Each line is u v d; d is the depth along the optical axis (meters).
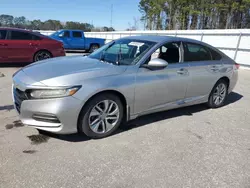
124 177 2.38
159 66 3.31
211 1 40.44
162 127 3.67
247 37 10.75
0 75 6.75
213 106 4.76
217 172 2.56
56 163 2.53
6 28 8.04
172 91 3.77
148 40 3.83
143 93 3.38
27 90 2.77
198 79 4.14
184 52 3.97
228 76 4.77
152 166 2.60
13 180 2.22
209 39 13.22
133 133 3.39
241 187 2.34
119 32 22.50
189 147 3.08
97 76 2.97
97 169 2.47
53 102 2.70
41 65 3.39
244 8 36.78
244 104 5.21
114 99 3.15
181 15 41.97
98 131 3.13
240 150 3.09
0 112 3.86
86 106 2.91
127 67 3.25
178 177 2.43
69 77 2.82
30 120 2.84
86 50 16.48
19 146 2.82
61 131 2.82
